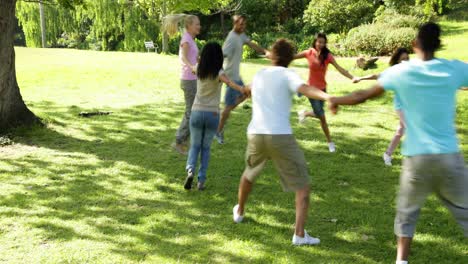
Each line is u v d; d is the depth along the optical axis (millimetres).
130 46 37750
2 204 5316
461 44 21766
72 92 12828
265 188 5895
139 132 8672
